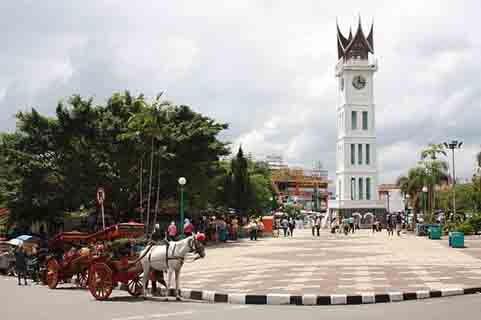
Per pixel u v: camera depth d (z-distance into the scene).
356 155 95.19
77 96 38.56
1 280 23.23
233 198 63.34
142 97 41.44
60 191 37.75
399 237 51.75
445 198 86.12
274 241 45.06
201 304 14.77
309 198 160.25
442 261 24.94
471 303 13.90
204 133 40.97
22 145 38.34
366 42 95.81
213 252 32.59
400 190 83.31
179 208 46.69
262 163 107.19
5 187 38.22
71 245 19.88
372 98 95.88
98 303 15.04
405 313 12.50
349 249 34.00
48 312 13.34
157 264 15.86
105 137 38.59
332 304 14.44
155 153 38.44
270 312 13.09
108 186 38.41
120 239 16.97
